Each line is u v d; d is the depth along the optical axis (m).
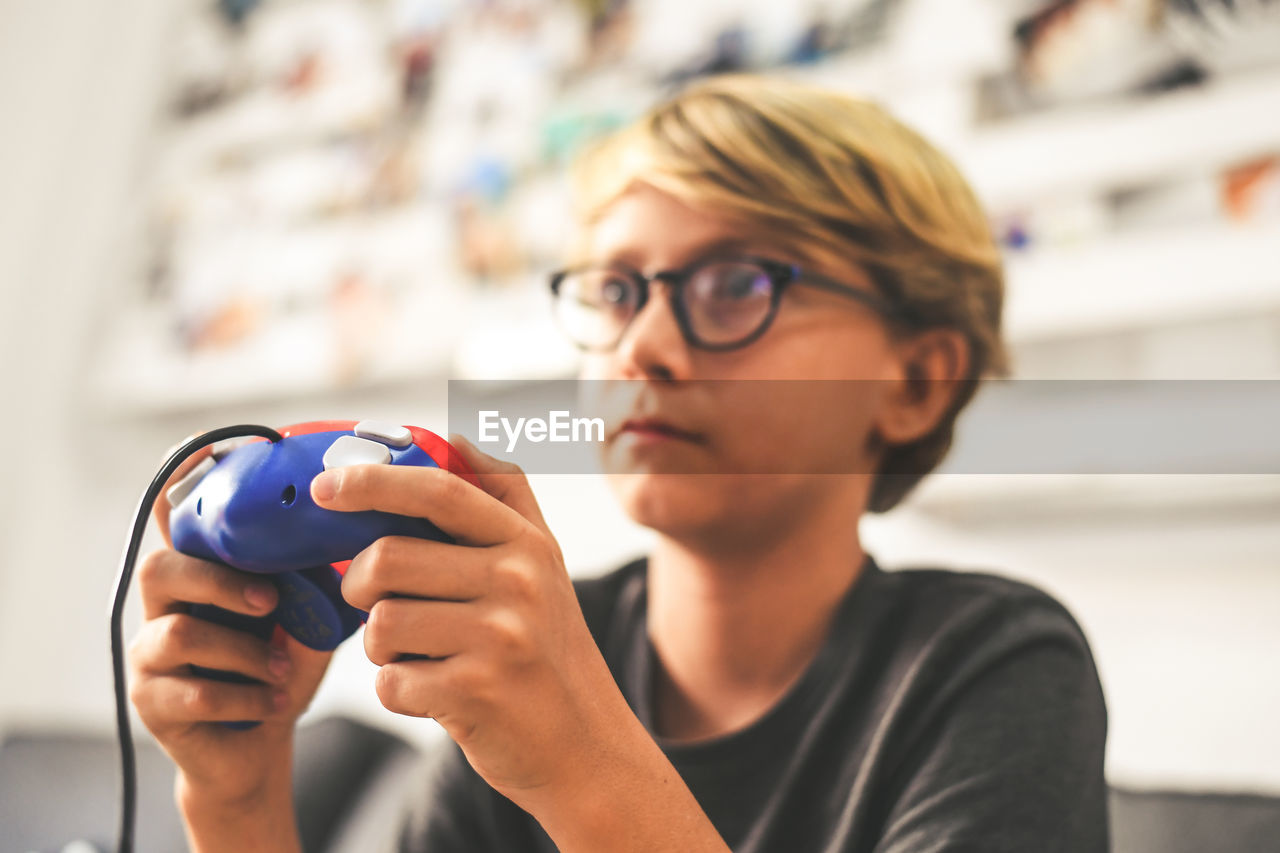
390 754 0.87
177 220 1.61
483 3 1.40
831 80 1.11
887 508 0.53
